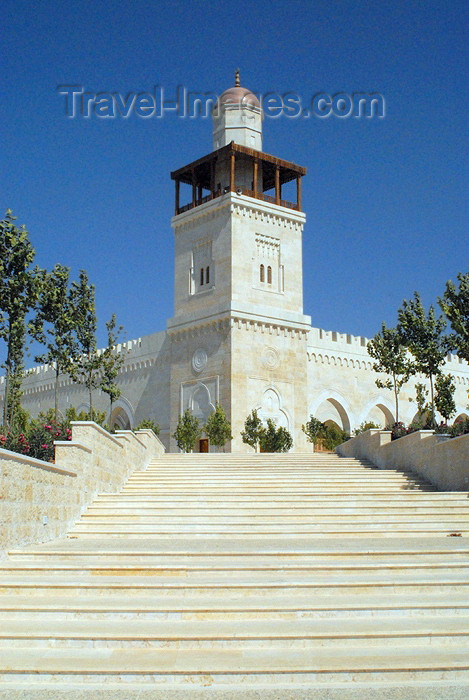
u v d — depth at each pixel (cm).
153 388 5900
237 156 5434
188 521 1939
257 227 5400
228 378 5047
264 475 2680
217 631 1082
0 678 974
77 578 1319
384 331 4544
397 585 1258
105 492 2273
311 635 1062
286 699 917
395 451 2928
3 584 1253
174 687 955
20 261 2362
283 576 1325
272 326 5316
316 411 5747
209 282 5422
